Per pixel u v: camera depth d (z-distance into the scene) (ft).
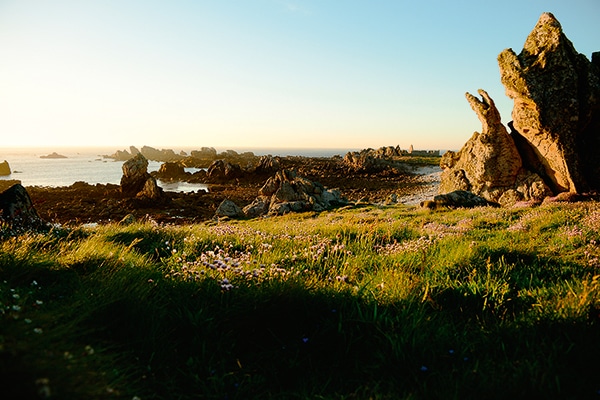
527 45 88.22
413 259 22.41
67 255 18.49
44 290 13.67
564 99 79.41
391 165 376.68
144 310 12.27
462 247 24.26
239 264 17.29
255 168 315.58
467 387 9.15
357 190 231.09
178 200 168.45
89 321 11.31
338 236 33.14
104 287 13.62
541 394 8.64
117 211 140.15
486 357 10.75
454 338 12.10
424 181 274.98
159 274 16.69
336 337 12.06
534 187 86.22
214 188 246.27
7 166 359.66
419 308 13.82
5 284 13.03
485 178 93.76
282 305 13.17
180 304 13.24
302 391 9.69
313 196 124.57
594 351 10.38
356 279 18.04
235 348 11.87
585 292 13.71
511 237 33.63
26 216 32.24
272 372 10.73
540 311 13.53
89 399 7.16
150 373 9.91
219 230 33.30
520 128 87.92
